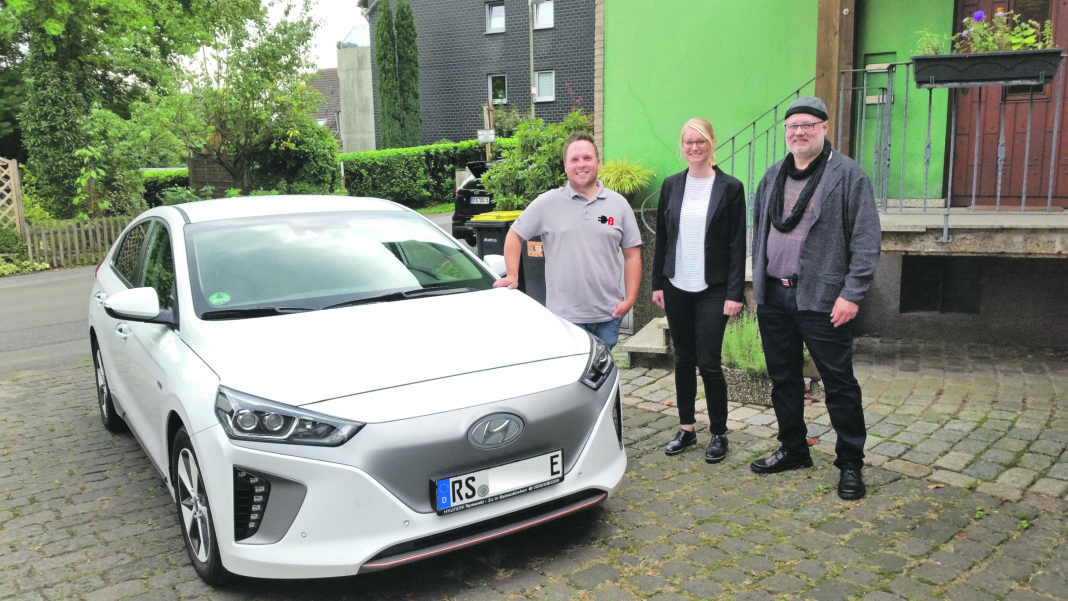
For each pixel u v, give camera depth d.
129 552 3.52
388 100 28.47
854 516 3.55
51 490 4.26
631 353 6.20
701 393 5.43
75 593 3.17
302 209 4.31
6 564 3.44
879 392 5.26
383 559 2.79
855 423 3.75
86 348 7.85
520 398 3.00
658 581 3.07
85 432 5.24
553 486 3.09
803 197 3.70
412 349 3.14
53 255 14.80
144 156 16.47
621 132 7.46
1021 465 4.02
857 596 2.90
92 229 15.31
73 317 9.59
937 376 5.54
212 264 3.72
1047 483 3.79
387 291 3.71
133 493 4.19
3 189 14.32
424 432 2.80
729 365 5.24
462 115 29.64
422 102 30.30
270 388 2.86
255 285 3.62
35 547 3.59
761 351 5.11
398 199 24.00
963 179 6.29
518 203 8.05
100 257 15.41
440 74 29.77
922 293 6.48
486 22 28.52
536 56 27.80
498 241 6.98
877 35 6.38
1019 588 2.92
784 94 6.64
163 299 3.78
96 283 5.25
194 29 16.52
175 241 3.89
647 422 4.96
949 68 4.87
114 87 19.39
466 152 25.98
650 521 3.59
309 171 18.38
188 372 3.13
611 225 4.12
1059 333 6.05
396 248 4.09
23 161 21.25
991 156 6.17
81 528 3.78
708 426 4.80
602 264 4.14
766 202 3.92
